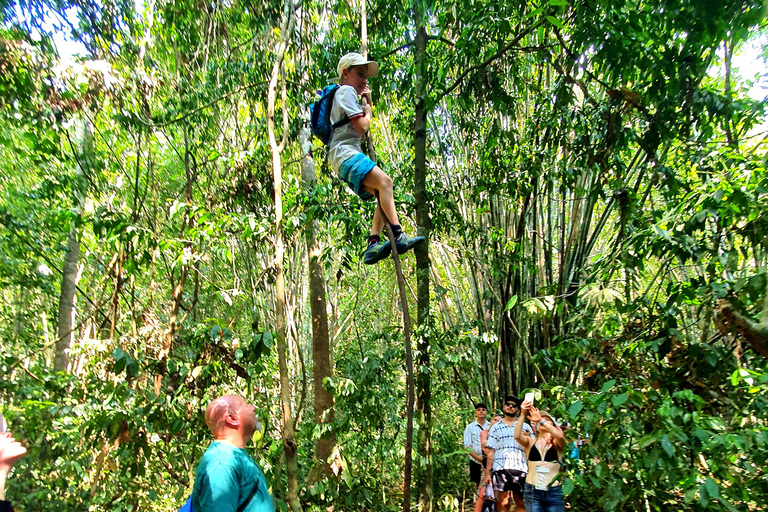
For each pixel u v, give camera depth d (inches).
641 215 184.7
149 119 236.1
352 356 262.2
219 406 95.7
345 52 222.2
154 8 254.5
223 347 171.0
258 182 248.1
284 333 135.9
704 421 129.1
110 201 251.1
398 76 238.7
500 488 207.5
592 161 189.2
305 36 241.9
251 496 90.2
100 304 292.4
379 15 234.8
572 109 203.5
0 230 271.4
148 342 228.8
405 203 199.9
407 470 112.8
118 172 292.7
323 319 285.0
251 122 271.4
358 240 204.2
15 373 274.4
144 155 297.3
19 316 334.3
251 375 170.6
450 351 214.7
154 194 286.0
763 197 138.7
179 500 193.0
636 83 185.5
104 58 228.1
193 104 237.0
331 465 204.4
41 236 300.5
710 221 159.8
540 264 251.6
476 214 265.4
